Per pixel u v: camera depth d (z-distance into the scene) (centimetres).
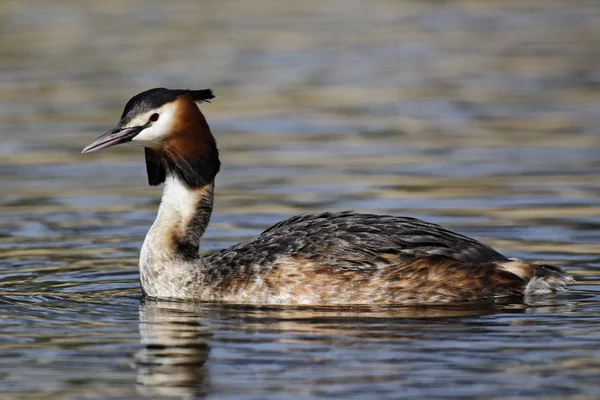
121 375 1099
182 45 3047
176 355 1146
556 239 1589
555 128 2275
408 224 1352
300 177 1959
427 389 1043
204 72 2759
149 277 1390
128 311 1311
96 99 2506
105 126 2302
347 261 1313
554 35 3167
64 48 3003
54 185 1953
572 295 1339
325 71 2795
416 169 2002
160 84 2625
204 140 1418
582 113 2389
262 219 1712
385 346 1155
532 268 1335
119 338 1205
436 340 1173
